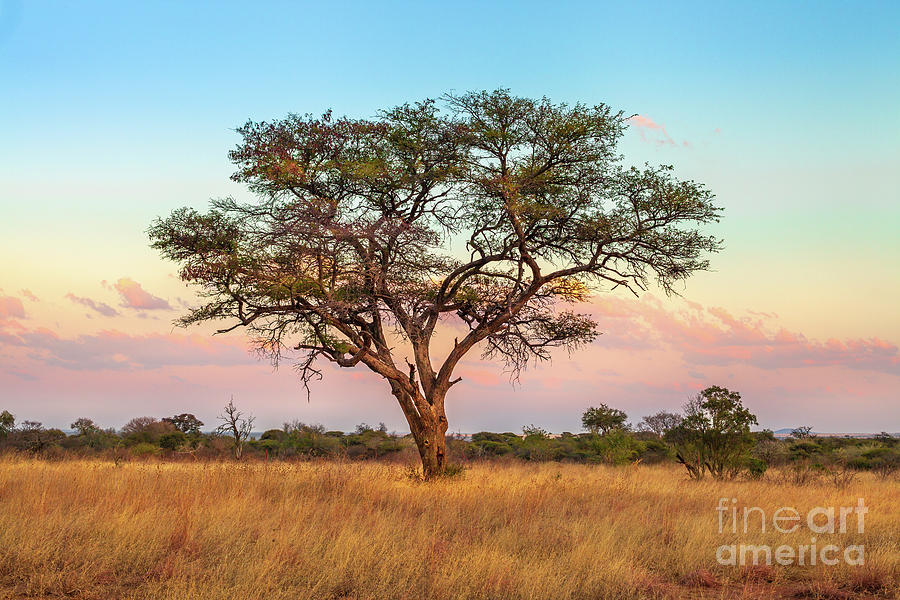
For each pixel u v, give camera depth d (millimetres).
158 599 6676
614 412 50688
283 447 41562
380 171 20172
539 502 12875
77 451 35625
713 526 10898
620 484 16562
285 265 19344
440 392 21047
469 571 7520
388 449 41094
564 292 22531
